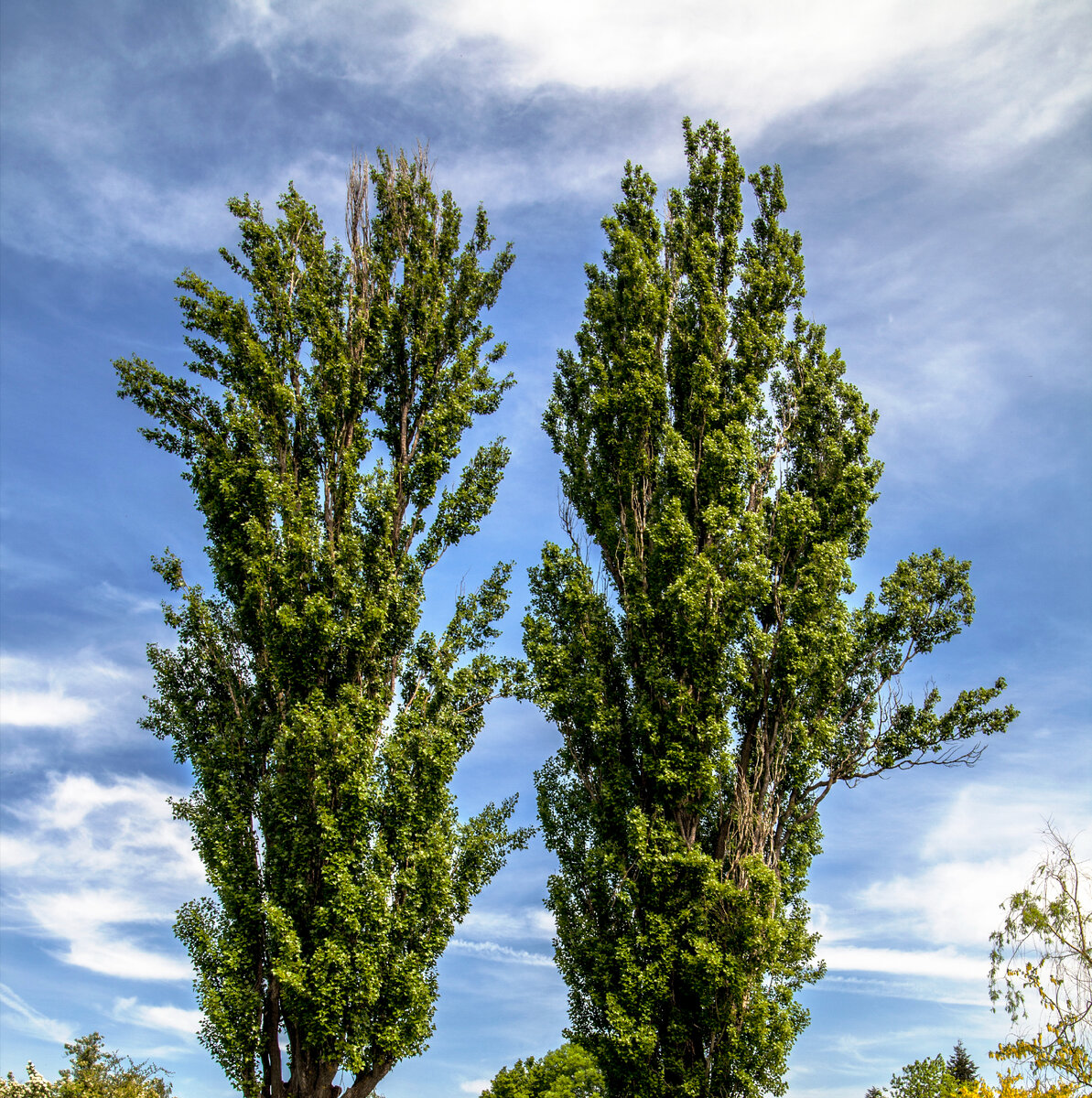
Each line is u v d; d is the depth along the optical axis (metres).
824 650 18.91
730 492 20.03
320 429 21.42
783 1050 16.08
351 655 19.42
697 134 24.95
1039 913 15.06
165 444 21.14
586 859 18.20
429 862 17.95
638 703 19.12
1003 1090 14.21
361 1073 16.83
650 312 22.12
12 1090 19.84
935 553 22.47
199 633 20.06
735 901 16.39
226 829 18.03
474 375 23.23
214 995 16.38
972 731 20.89
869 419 22.50
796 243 24.00
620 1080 16.70
